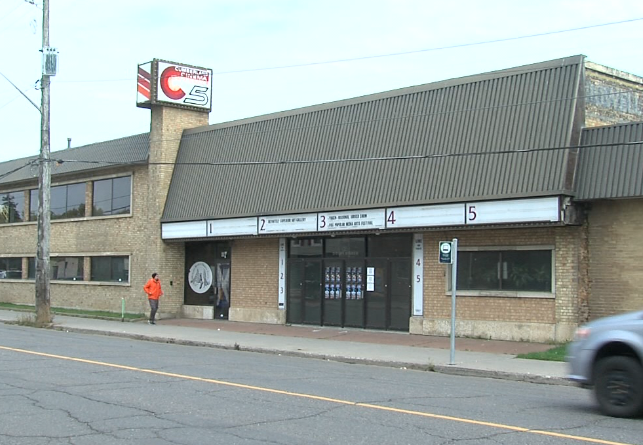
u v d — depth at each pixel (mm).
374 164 22641
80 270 34406
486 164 19969
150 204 29875
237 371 14664
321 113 24906
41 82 27016
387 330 22875
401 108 22641
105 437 8422
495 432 8820
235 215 26234
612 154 18453
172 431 8727
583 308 19062
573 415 10242
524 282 20016
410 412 10109
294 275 25781
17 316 30953
